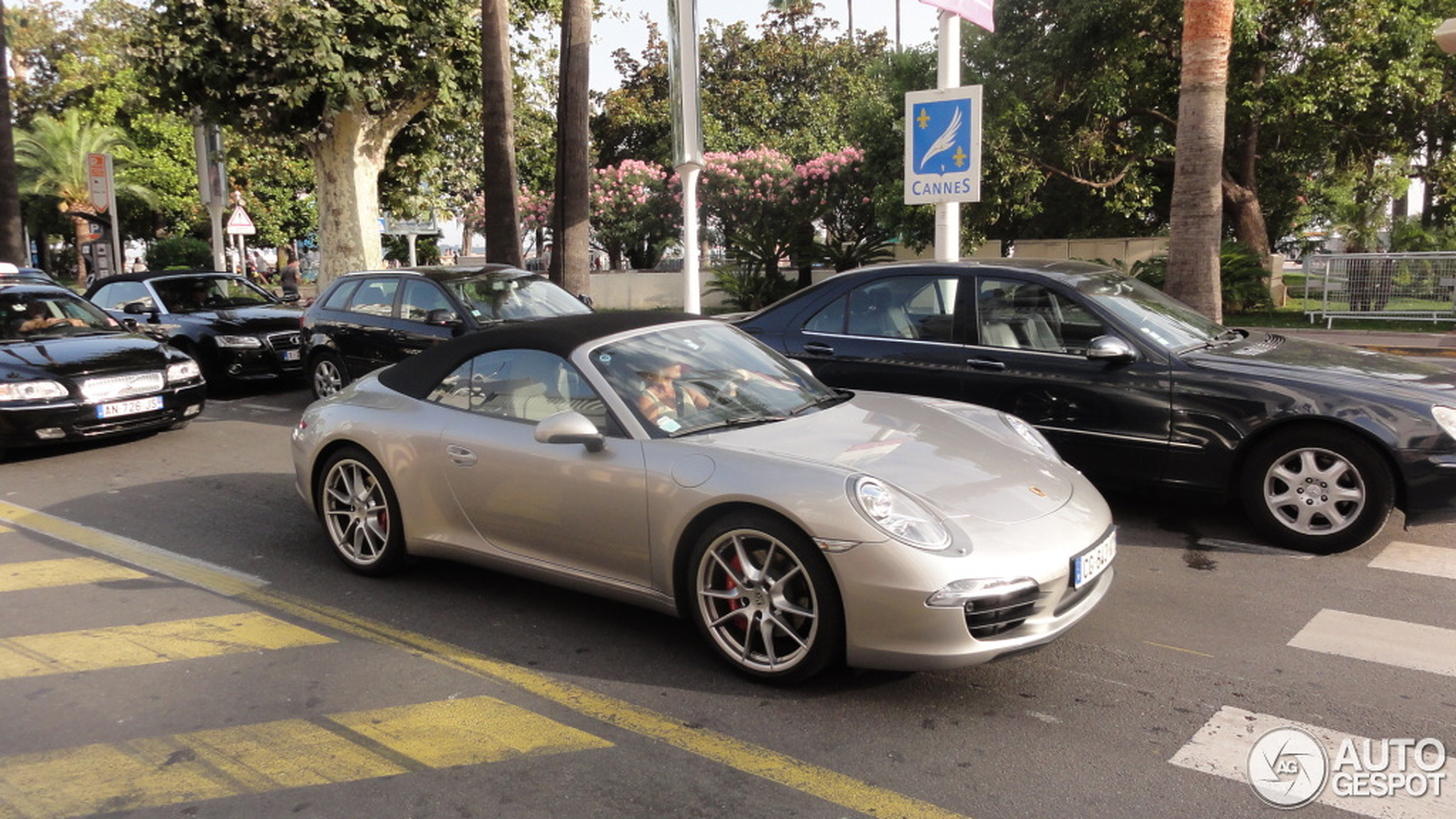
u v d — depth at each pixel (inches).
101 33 546.6
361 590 195.6
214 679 155.4
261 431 374.6
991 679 150.1
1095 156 666.2
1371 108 669.9
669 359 179.9
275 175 692.1
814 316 267.9
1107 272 256.4
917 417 177.3
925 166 387.2
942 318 249.6
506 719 140.3
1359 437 198.2
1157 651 160.2
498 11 525.0
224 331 455.5
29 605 190.1
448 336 359.6
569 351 174.7
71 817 118.0
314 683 153.3
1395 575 193.9
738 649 151.3
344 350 393.1
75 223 1454.2
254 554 219.8
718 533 148.0
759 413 173.9
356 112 559.8
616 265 983.6
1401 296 569.3
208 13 498.0
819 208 818.2
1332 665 153.8
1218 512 239.1
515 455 171.8
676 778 124.0
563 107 532.7
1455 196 708.0
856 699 144.1
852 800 118.3
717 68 1390.3
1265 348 230.5
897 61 738.2
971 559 134.3
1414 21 611.5
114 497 274.2
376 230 603.2
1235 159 762.2
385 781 124.2
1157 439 218.2
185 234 1528.1
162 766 129.0
